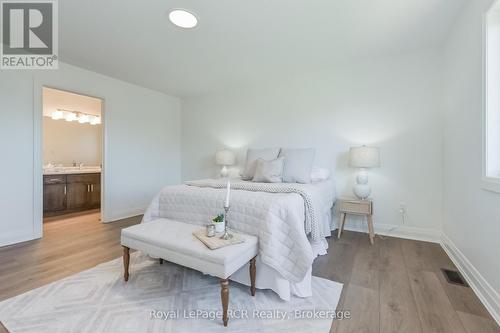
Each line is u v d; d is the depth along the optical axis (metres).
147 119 4.25
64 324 1.37
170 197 2.23
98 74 3.51
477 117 1.79
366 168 3.13
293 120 3.65
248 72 3.49
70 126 4.91
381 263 2.19
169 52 2.84
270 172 2.93
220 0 1.91
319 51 2.83
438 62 2.75
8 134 2.65
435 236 2.78
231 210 1.86
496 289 1.49
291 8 2.02
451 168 2.40
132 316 1.45
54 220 3.73
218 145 4.43
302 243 1.61
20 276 1.93
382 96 3.04
